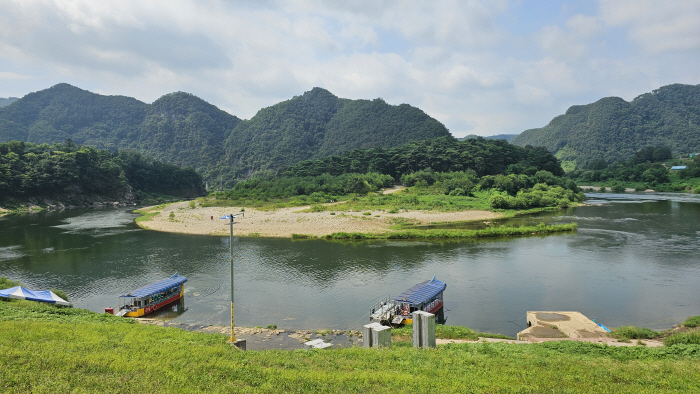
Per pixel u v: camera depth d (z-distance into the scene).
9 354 18.27
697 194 178.88
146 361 19.25
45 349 20.17
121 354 20.52
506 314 41.75
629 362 22.62
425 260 64.38
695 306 42.72
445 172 194.50
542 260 63.16
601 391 16.84
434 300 42.09
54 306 38.47
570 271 56.75
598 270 56.84
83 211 159.88
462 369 20.12
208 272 59.31
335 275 56.88
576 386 17.64
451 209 123.00
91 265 63.72
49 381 15.40
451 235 83.38
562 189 153.12
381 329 25.58
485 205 129.88
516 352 25.11
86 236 91.19
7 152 177.62
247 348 31.55
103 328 28.50
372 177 185.00
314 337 34.78
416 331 26.02
